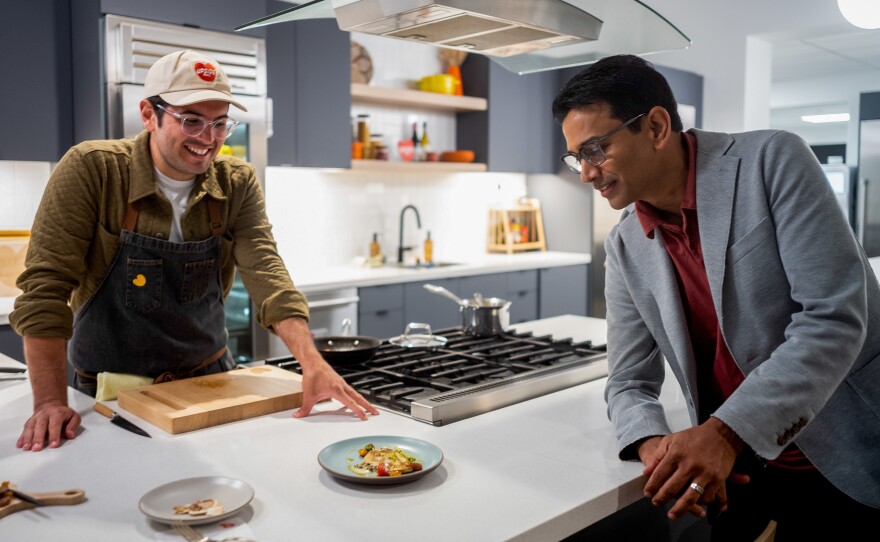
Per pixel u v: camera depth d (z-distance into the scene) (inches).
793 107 304.0
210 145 69.9
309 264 183.6
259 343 149.9
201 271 75.2
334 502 44.7
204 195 73.4
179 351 76.5
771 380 47.5
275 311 73.1
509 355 84.7
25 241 132.0
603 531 53.3
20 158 128.4
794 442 54.6
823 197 49.8
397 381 74.7
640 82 51.2
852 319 47.7
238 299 148.6
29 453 53.4
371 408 64.3
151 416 61.1
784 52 237.1
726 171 53.1
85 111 130.9
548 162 223.3
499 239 226.1
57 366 62.8
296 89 158.4
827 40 219.9
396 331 170.2
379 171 184.4
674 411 66.7
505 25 67.2
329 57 164.6
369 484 46.9
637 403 57.2
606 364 80.7
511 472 50.1
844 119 293.7
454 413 62.6
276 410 64.8
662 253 57.2
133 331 73.5
